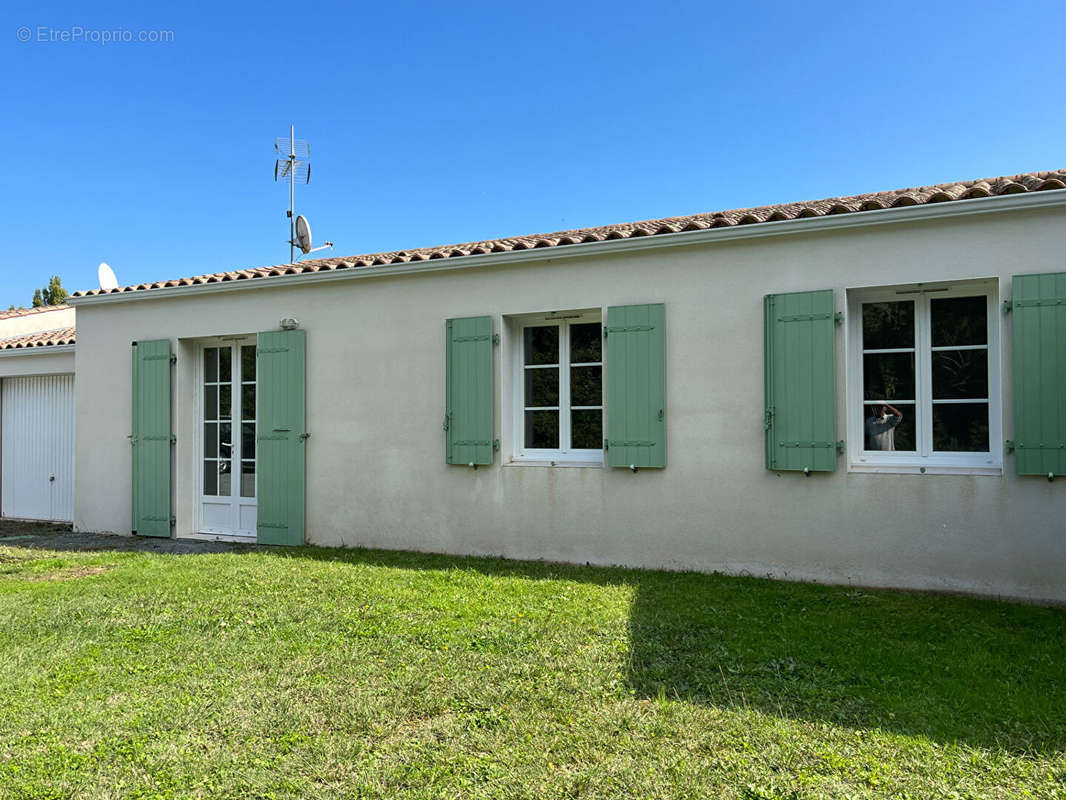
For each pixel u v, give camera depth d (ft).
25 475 33.04
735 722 9.96
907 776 8.45
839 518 18.07
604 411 20.79
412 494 23.39
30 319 40.09
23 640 14.01
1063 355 15.94
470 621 14.79
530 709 10.48
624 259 20.49
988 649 12.98
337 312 24.72
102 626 14.79
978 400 17.53
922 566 17.26
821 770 8.62
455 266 22.56
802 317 18.34
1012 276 16.49
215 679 11.80
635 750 9.17
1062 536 16.11
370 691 11.20
